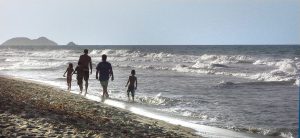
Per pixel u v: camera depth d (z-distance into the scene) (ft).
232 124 40.60
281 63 177.68
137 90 73.97
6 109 34.27
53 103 44.96
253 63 194.59
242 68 158.92
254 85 88.12
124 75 115.65
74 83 86.84
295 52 297.94
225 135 34.60
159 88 78.23
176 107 52.54
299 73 121.49
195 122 41.52
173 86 82.79
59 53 344.28
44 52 375.04
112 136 27.37
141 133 31.19
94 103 50.29
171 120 42.52
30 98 47.32
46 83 86.53
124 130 31.01
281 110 50.37
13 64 187.01
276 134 35.83
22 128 26.84
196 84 88.07
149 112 47.83
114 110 45.52
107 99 59.06
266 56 249.75
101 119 35.99
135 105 53.72
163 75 119.03
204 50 379.96
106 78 60.80
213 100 60.18
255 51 330.95
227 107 52.90
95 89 73.67
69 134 26.16
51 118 31.63
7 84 67.72
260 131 36.99
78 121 32.17
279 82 94.22
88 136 26.09
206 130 36.94
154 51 359.66
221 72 129.29
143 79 102.17
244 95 67.67
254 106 53.88
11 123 28.27
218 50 374.63
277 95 68.28
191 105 54.60
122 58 249.14
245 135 35.01
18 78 100.12
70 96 56.34
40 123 29.17
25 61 210.79
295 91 75.77
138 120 39.75
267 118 44.37
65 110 38.65
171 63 201.98
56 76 110.63
